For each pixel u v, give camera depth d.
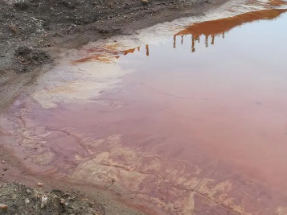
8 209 5.91
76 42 15.87
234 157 9.34
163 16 19.50
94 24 17.55
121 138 10.00
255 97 12.04
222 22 19.36
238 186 8.34
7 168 8.66
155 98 12.02
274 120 10.87
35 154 9.27
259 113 11.19
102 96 12.11
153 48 15.93
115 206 7.59
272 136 10.18
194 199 7.91
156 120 10.84
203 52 15.60
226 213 7.57
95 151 9.45
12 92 11.98
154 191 8.11
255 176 8.69
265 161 9.23
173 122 10.75
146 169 8.82
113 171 8.71
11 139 9.83
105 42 16.17
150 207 7.65
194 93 12.31
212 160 9.20
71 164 8.93
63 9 17.83
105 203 7.65
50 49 14.99
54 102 11.65
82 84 12.76
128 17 18.70
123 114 11.12
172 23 18.84
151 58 14.96
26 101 11.59
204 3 21.84
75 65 14.01
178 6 20.78
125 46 15.95
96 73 13.54
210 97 12.07
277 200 7.98
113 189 8.13
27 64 13.59
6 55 13.86
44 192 7.14
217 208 7.69
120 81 13.08
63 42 15.71
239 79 13.20
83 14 17.94
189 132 10.30
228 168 8.93
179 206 7.70
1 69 13.02
